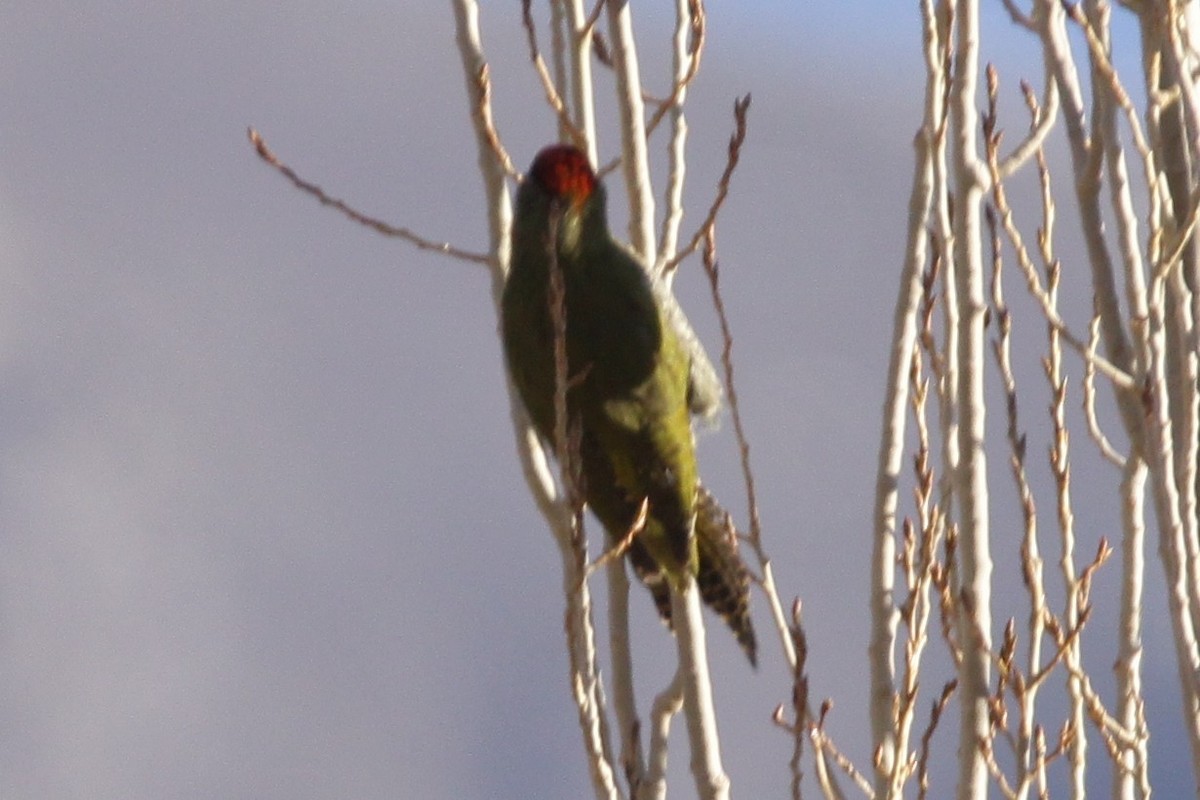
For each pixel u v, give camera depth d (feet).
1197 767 28.30
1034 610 31.73
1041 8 32.71
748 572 33.91
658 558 36.24
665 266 36.19
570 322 37.63
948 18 34.35
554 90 37.47
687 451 37.78
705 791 32.94
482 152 37.40
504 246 37.65
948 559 32.89
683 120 36.35
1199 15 32.81
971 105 33.60
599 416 37.55
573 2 37.29
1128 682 31.91
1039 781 30.89
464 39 36.76
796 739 30.96
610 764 30.45
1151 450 29.58
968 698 31.58
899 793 31.63
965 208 33.30
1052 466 32.63
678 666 34.32
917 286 34.60
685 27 36.35
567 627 30.40
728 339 34.65
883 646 33.04
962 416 32.81
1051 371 32.76
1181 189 31.99
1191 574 28.91
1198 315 31.01
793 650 33.22
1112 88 30.89
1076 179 32.42
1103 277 32.12
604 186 38.47
